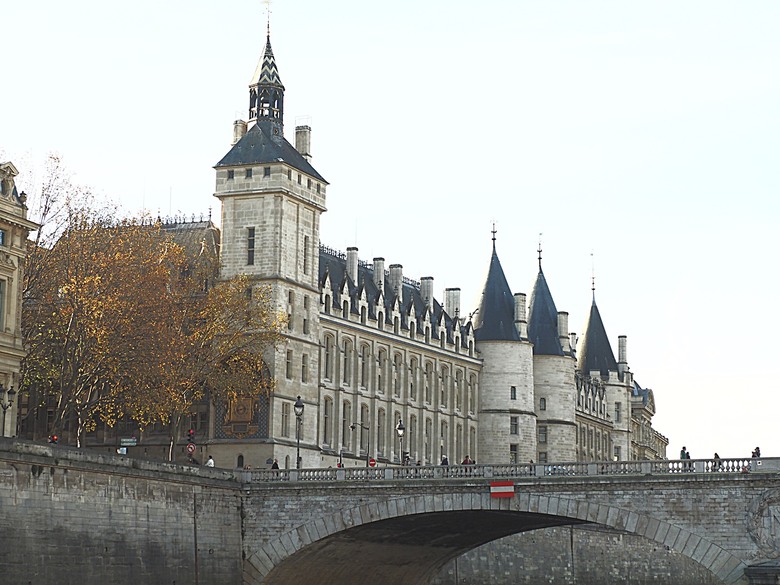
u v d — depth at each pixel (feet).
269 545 299.79
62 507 249.75
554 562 430.20
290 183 401.49
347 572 327.88
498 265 552.82
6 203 299.38
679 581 486.38
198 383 356.59
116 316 317.22
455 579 390.83
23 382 336.49
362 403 453.58
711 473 270.26
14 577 236.84
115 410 368.07
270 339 368.89
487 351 538.06
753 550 266.57
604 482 278.05
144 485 272.31
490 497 285.84
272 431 383.86
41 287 326.85
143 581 269.03
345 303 444.96
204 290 394.11
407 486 292.61
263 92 411.75
